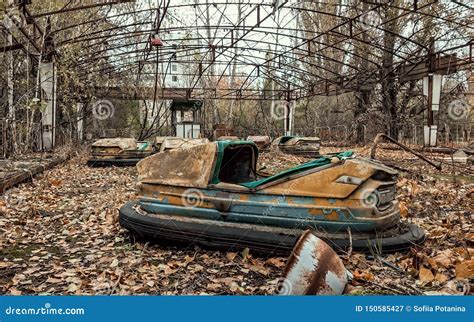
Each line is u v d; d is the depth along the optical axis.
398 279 2.52
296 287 2.04
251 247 2.88
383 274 2.60
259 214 2.97
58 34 12.16
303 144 11.57
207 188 3.11
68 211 4.58
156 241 3.23
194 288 2.45
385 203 2.96
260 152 12.55
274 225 2.96
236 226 3.02
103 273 2.67
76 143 13.38
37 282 2.56
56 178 6.89
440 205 4.82
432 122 12.09
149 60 16.41
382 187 2.89
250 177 3.61
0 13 7.25
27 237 3.57
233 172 3.54
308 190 2.91
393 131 14.59
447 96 16.05
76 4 12.16
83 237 3.58
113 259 2.96
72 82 13.48
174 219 3.17
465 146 14.02
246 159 3.59
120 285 2.49
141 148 9.58
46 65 10.80
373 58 17.84
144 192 3.35
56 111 12.20
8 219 4.08
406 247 2.88
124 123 21.05
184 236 3.04
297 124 24.17
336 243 2.78
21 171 6.21
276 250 2.81
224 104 24.50
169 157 3.33
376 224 2.83
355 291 2.30
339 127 21.14
